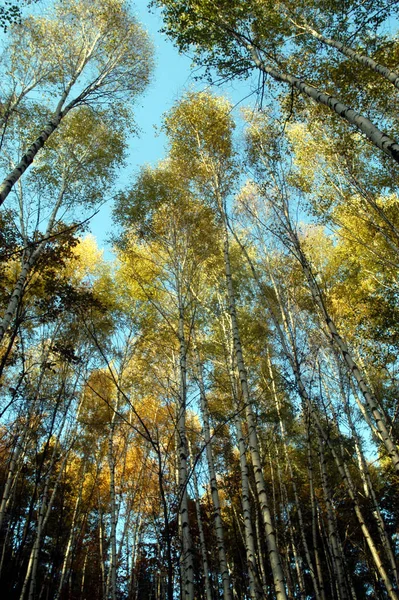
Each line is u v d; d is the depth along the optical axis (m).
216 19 7.65
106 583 11.80
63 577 11.41
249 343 11.94
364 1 7.57
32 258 8.58
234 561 12.34
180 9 7.84
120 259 11.86
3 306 8.90
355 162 10.90
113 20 11.52
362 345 11.23
